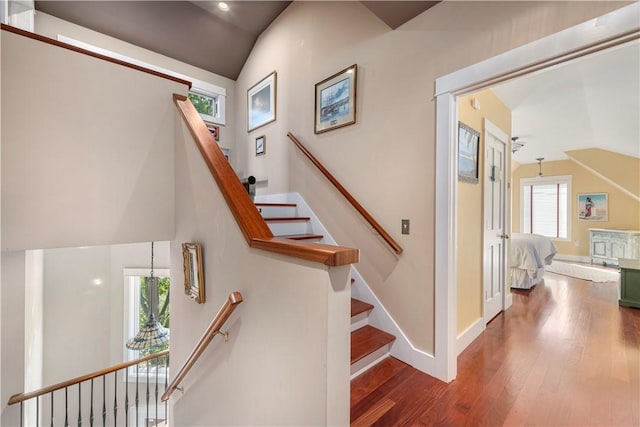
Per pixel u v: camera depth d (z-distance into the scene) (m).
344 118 2.53
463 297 2.26
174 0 3.29
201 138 1.57
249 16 3.58
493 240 2.89
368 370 1.91
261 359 1.12
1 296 1.79
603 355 2.10
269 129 3.71
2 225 1.39
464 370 1.91
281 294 1.02
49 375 3.31
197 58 4.05
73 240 1.58
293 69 3.25
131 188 1.77
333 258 0.82
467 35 1.67
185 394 1.79
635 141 4.39
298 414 0.95
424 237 1.91
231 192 1.29
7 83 1.40
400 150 2.06
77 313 3.46
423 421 1.45
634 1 1.16
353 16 2.46
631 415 1.48
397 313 2.08
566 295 3.67
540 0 1.40
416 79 1.95
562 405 1.56
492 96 2.79
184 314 1.77
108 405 3.65
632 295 3.17
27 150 1.45
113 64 1.71
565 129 4.23
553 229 6.49
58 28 3.11
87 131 1.62
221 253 1.38
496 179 2.96
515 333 2.51
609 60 2.22
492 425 1.42
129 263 3.72
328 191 2.75
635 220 5.47
